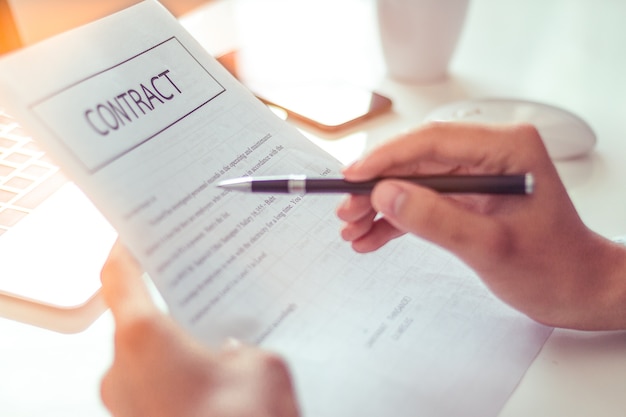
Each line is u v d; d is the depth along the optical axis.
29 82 0.37
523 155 0.38
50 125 0.37
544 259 0.38
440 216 0.34
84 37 0.41
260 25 0.91
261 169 0.44
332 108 0.67
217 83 0.46
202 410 0.30
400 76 0.77
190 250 0.38
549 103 0.71
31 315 0.43
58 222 0.50
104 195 0.37
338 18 0.95
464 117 0.63
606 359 0.39
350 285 0.41
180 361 0.32
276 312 0.38
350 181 0.38
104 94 0.40
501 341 0.39
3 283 0.44
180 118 0.43
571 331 0.41
